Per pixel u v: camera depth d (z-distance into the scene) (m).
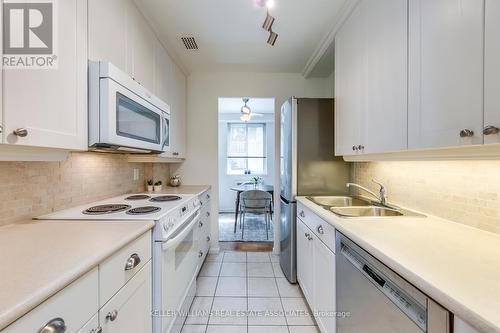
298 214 2.24
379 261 0.93
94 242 0.93
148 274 1.23
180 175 3.15
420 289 0.70
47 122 0.95
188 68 2.98
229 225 4.55
